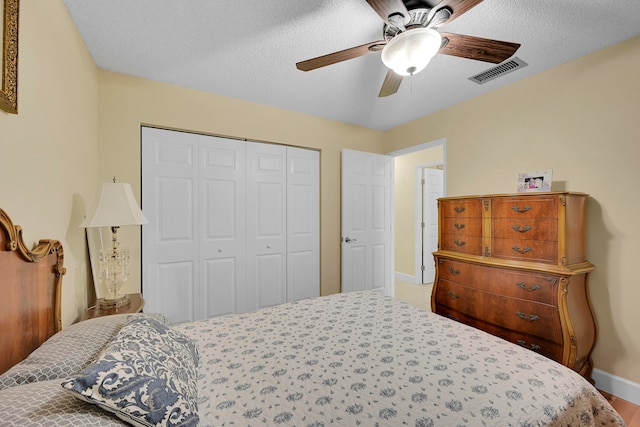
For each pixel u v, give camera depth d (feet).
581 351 6.15
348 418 2.80
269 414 2.86
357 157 11.71
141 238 7.99
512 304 6.93
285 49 6.48
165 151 8.31
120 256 6.12
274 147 10.20
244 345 4.39
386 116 10.98
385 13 4.36
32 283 3.59
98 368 2.27
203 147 8.89
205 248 8.92
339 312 5.80
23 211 3.60
